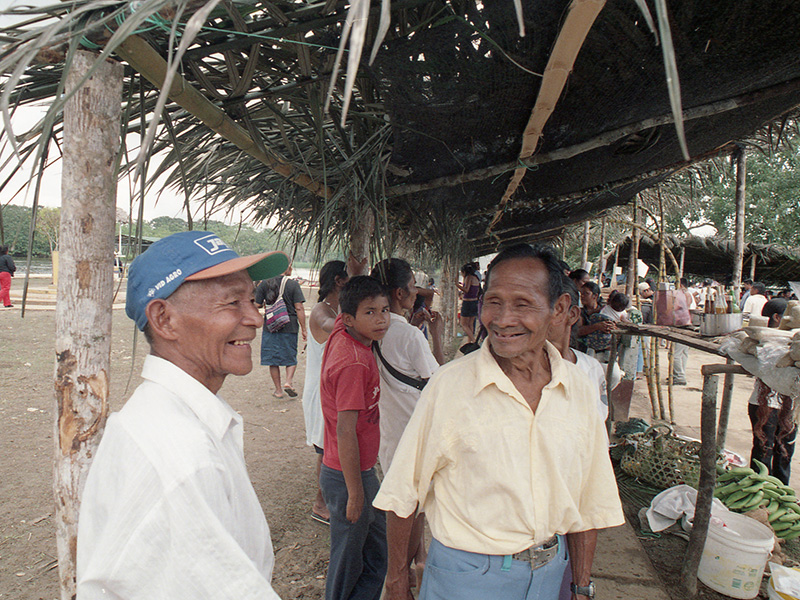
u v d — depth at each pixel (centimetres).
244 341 102
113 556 76
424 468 141
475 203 440
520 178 335
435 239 461
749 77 218
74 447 148
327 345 226
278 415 559
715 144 372
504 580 134
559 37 150
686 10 160
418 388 248
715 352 263
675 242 1220
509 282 132
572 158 334
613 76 205
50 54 135
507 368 142
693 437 558
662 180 520
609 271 1470
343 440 201
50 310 1310
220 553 78
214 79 215
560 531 139
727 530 282
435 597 141
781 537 346
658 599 278
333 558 219
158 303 94
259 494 376
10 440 450
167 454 80
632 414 649
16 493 356
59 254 146
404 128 240
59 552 152
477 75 193
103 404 151
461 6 161
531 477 134
